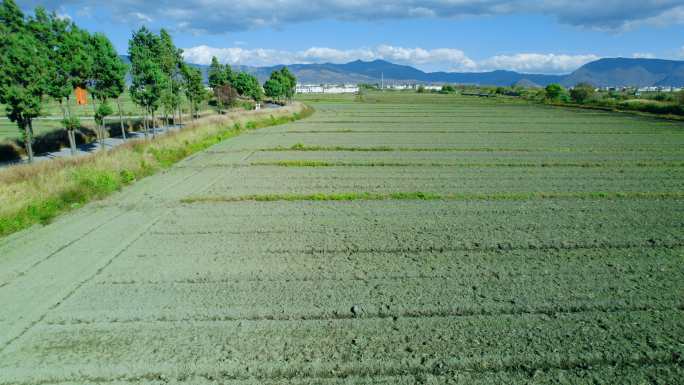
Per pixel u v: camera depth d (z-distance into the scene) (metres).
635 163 22.48
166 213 14.04
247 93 78.56
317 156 24.84
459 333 7.22
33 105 19.84
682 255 10.52
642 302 8.23
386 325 7.45
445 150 26.73
